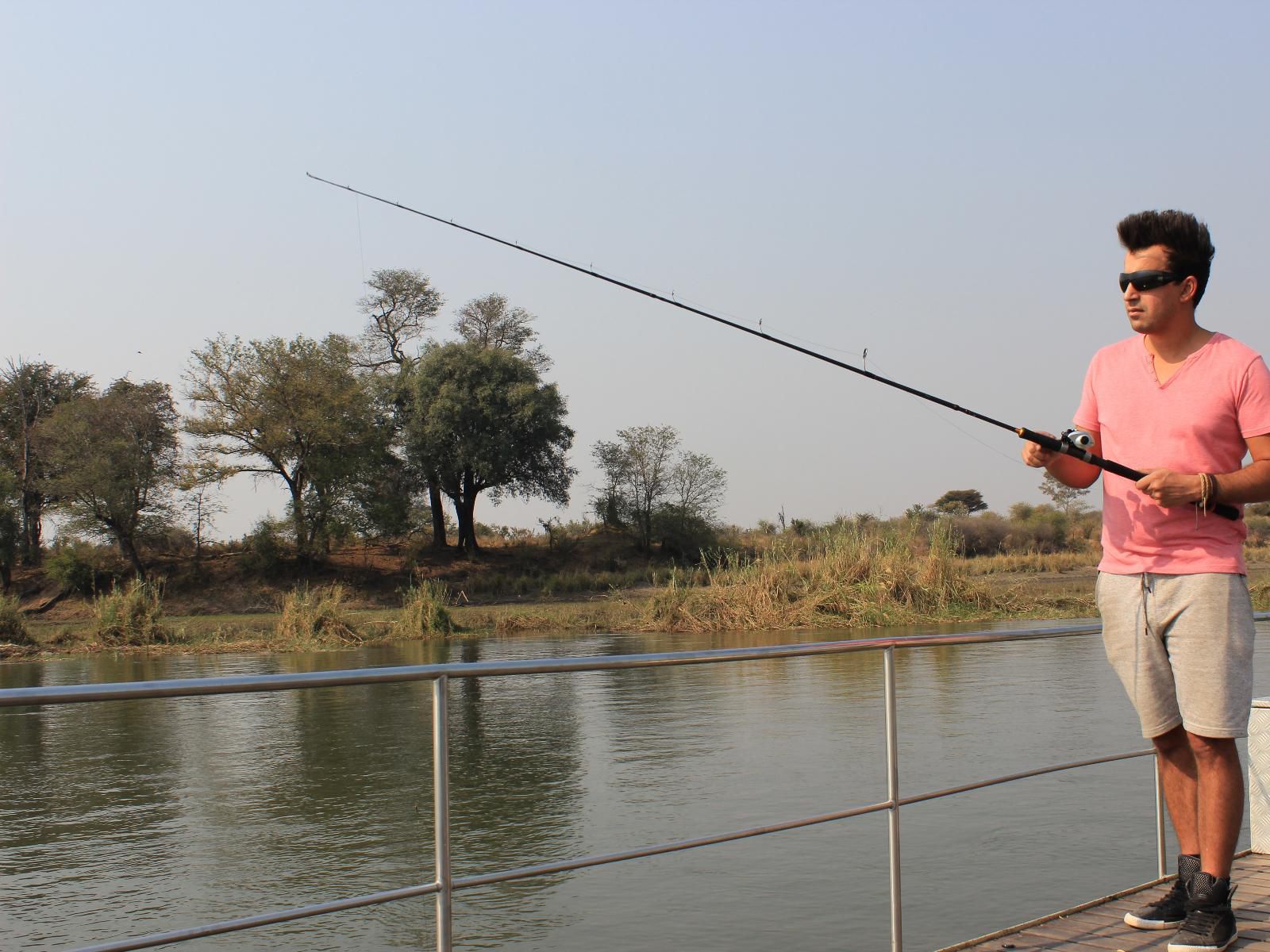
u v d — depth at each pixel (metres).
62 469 45.31
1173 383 3.27
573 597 39.00
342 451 45.62
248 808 7.19
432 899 5.27
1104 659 14.88
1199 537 3.20
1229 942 3.25
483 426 49.94
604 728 10.16
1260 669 13.14
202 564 45.31
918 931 4.75
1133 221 3.31
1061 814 6.68
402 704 12.18
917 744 8.88
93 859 6.02
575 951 4.57
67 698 2.01
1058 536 51.25
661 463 50.72
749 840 6.18
